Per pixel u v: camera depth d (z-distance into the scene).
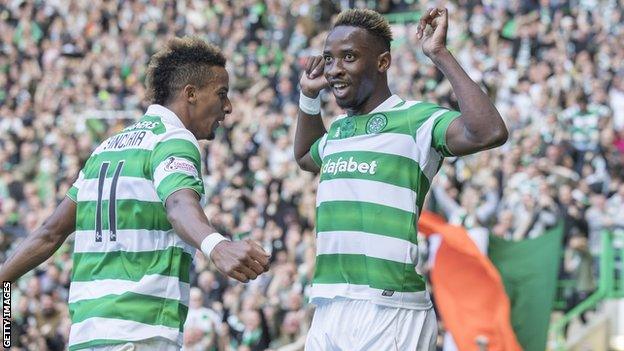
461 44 39.81
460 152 10.17
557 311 31.20
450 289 20.97
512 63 38.06
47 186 40.44
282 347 28.14
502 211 30.62
